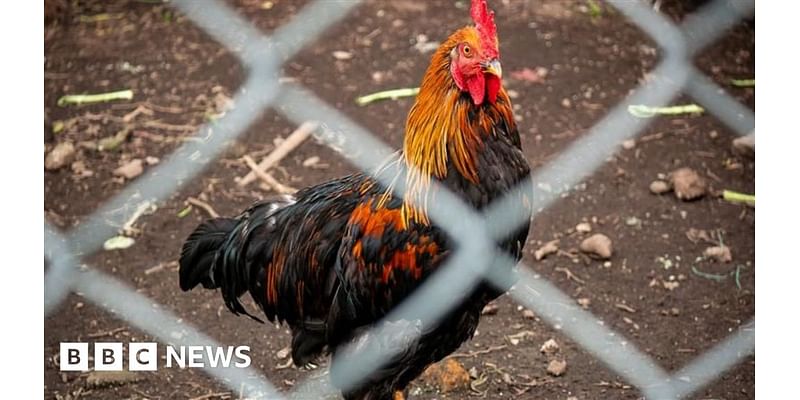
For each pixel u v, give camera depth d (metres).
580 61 3.54
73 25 3.76
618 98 3.39
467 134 2.32
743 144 3.22
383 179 2.40
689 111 3.37
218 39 3.63
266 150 3.23
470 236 2.35
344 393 2.46
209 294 2.85
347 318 2.41
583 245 2.93
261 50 3.50
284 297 2.49
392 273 2.36
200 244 2.56
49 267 2.89
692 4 3.80
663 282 2.88
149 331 2.76
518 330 2.76
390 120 3.29
